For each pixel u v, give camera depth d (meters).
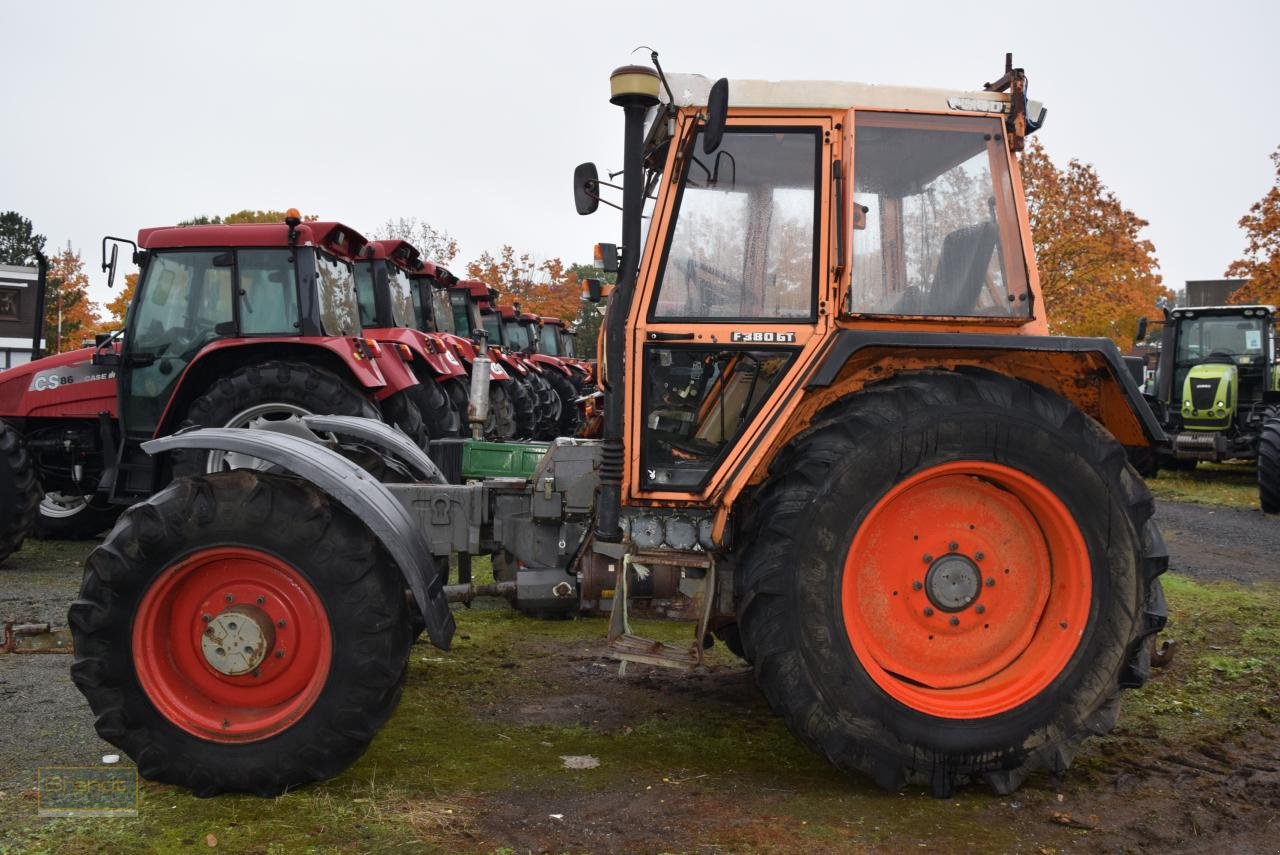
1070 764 3.39
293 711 3.03
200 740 3.01
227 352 7.09
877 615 3.33
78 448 7.40
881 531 3.33
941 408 3.16
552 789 3.13
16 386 7.29
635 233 3.31
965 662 3.36
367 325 10.16
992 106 3.40
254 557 3.05
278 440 3.14
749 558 3.21
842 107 3.35
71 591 6.08
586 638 5.10
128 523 3.05
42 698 3.97
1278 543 8.52
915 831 2.88
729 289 3.42
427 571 3.13
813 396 3.33
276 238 7.16
